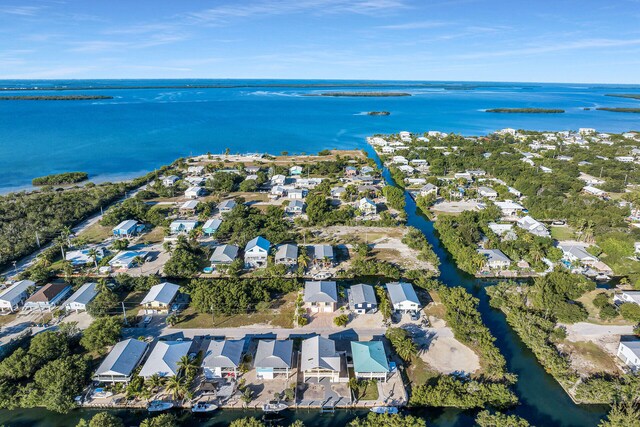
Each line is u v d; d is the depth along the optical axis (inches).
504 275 4116.6
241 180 7253.9
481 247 4665.4
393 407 2463.1
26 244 4525.1
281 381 2659.9
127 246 4621.1
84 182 7377.0
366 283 3946.9
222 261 4128.9
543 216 5570.9
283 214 5639.8
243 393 2551.7
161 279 3966.5
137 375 2603.3
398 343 2859.3
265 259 4244.6
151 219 5315.0
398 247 4699.8
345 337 3102.9
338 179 7455.7
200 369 2741.1
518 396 2600.9
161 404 2452.0
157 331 3154.5
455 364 2829.7
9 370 2564.0
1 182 7288.4
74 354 2837.1
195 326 3223.4
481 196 6604.3
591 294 3718.0
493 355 2817.4
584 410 2503.7
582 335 3144.7
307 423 2394.2
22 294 3550.7
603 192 6688.0
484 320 3430.1
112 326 2970.0
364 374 2640.3
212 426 2370.8
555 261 4276.6
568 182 7012.8
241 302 3356.3
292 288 3681.1
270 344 2824.8
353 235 5027.1
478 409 2509.8
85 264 4192.9
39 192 6594.5
